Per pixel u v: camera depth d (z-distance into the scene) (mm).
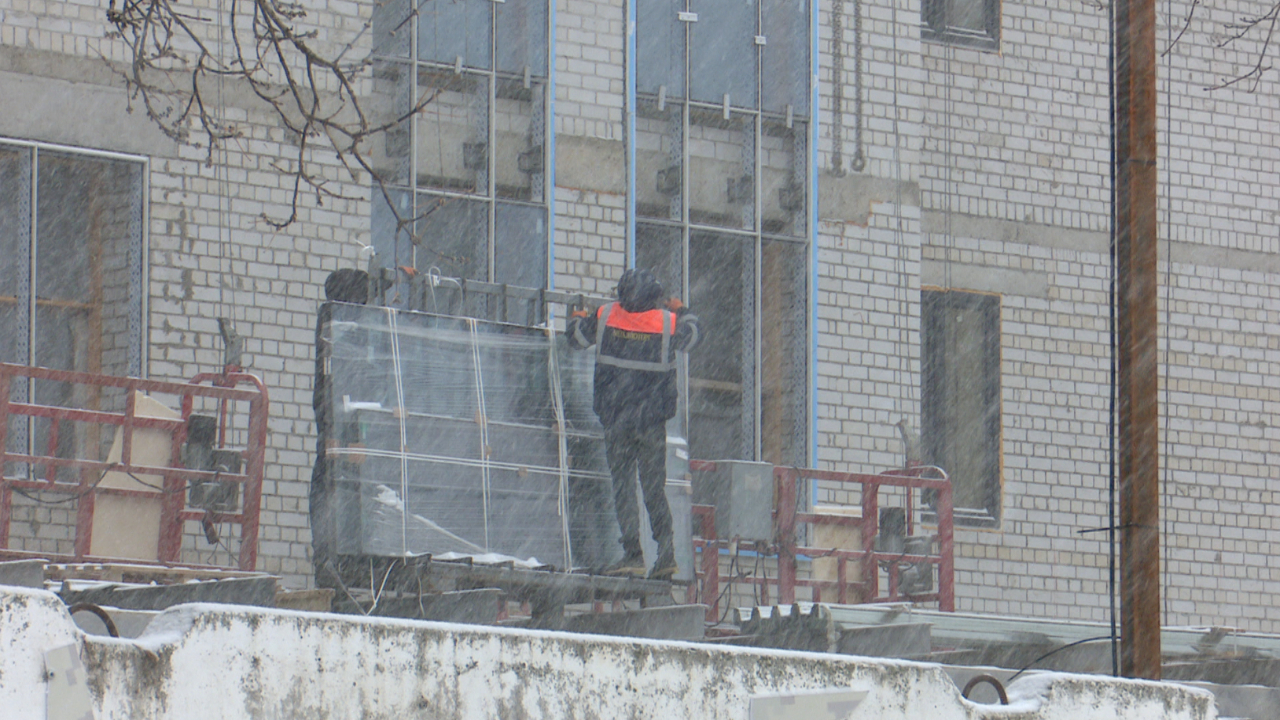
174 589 29516
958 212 59250
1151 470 34438
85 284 44469
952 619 37219
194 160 45125
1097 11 62625
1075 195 61562
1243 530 62219
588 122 51281
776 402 53281
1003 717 27766
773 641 35312
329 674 21656
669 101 52688
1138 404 34594
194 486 37375
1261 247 63875
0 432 34469
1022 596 58969
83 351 44250
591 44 51625
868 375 54406
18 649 18859
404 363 34562
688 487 37781
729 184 53438
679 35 53219
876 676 26797
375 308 34531
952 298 59438
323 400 33500
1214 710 29875
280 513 44906
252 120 45906
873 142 55656
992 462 59312
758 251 53000
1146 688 29250
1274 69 64875
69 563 34531
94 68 44344
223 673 20672
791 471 44094
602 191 51188
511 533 34812
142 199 44438
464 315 36906
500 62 50156
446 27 49500
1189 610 60875
